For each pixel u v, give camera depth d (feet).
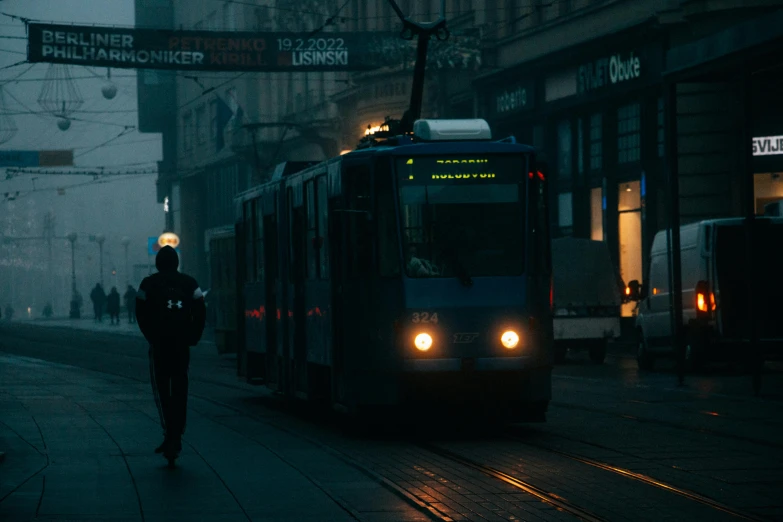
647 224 268.82
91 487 75.41
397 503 69.97
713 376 175.22
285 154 492.54
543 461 87.25
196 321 85.76
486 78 326.44
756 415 118.01
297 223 122.42
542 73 307.17
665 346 188.65
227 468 84.17
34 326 513.45
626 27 265.34
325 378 114.62
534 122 316.40
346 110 386.11
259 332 140.97
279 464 86.28
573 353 251.60
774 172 243.81
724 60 145.07
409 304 100.73
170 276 86.02
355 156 105.29
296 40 284.41
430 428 111.55
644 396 141.28
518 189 104.06
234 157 552.41
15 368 212.43
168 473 81.66
